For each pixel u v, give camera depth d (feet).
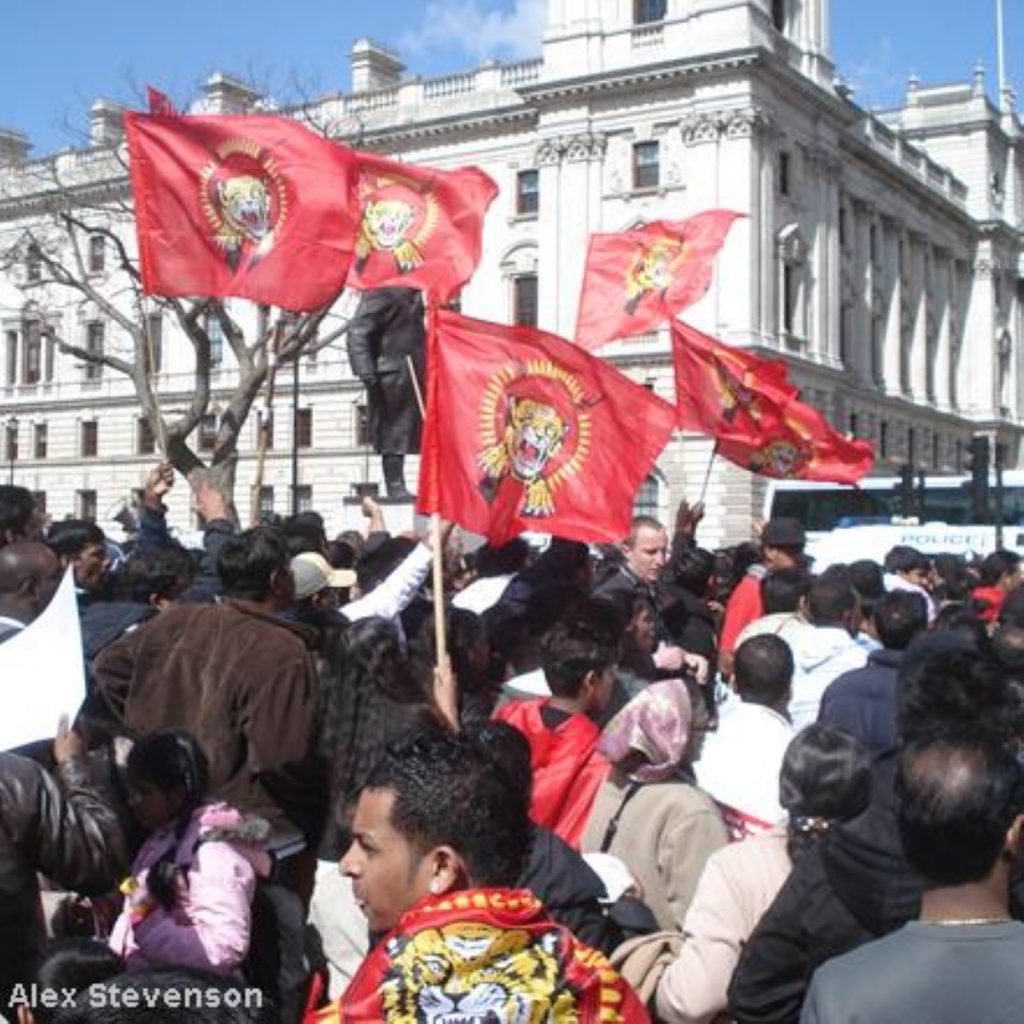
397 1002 9.54
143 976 9.65
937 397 253.65
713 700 27.71
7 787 14.05
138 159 25.17
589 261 39.24
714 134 176.86
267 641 17.70
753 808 17.97
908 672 16.14
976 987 9.41
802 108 189.67
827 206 197.88
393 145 205.16
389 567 28.58
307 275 25.86
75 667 15.38
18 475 243.19
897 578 42.70
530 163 193.47
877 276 225.35
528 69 194.59
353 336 40.34
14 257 156.04
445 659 19.54
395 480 40.86
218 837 14.88
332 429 209.77
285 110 177.06
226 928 14.35
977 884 9.88
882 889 12.53
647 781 17.17
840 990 9.64
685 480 179.63
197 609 18.31
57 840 14.25
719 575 45.27
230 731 17.30
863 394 213.05
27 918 14.14
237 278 25.54
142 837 16.57
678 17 179.42
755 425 38.11
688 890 16.44
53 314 232.94
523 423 23.43
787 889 13.41
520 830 10.45
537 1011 9.56
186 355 219.61
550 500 23.63
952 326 262.67
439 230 28.07
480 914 9.76
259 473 34.96
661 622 29.43
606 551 36.40
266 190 25.82
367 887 10.30
